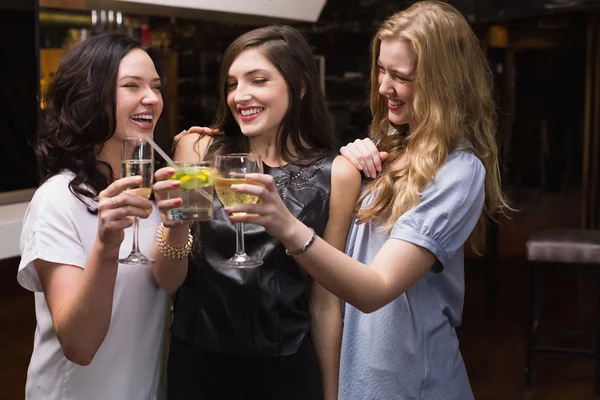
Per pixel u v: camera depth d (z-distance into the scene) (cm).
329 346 200
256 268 186
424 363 190
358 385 193
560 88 930
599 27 717
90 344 163
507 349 489
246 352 185
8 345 328
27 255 171
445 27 185
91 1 376
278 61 192
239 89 192
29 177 377
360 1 627
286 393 187
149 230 186
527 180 962
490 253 654
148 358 186
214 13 424
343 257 162
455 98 186
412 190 181
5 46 358
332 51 640
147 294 184
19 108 371
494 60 779
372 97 208
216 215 189
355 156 197
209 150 204
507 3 550
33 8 373
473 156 191
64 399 177
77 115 177
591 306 578
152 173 161
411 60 186
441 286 195
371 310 169
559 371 454
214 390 188
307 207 193
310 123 203
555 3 526
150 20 580
